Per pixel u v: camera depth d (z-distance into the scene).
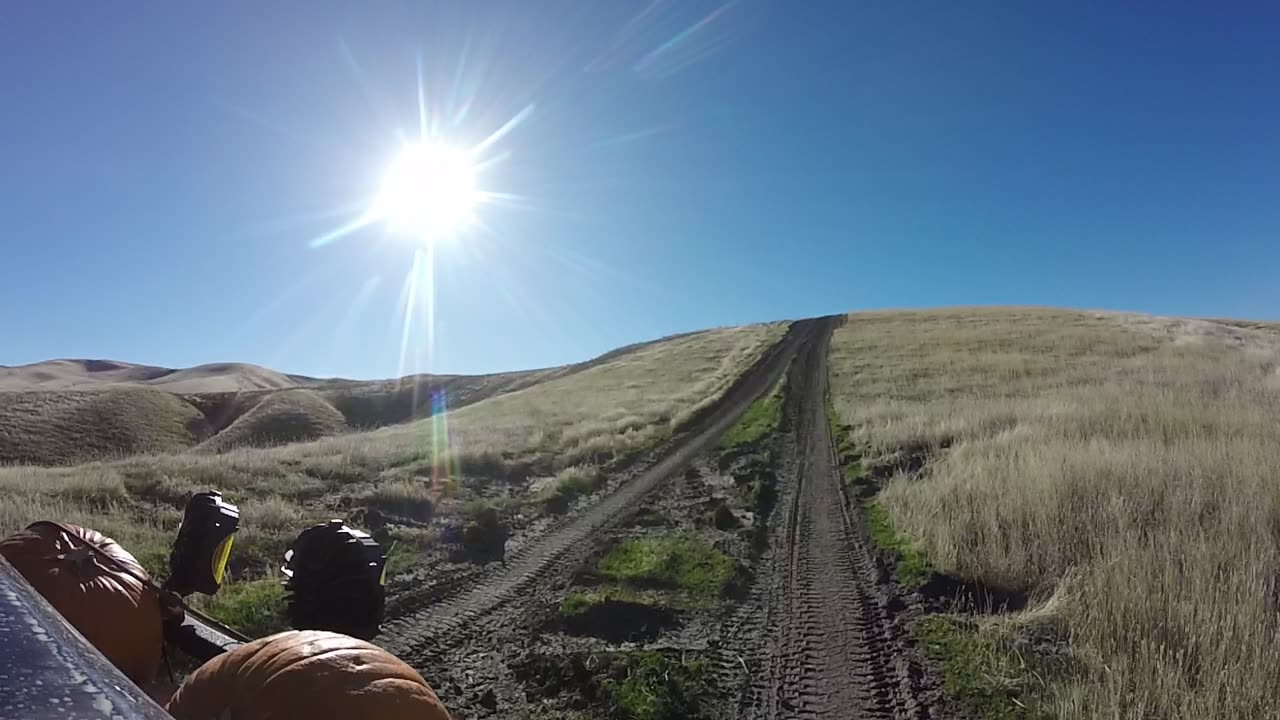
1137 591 6.97
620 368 50.47
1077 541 8.88
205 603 7.30
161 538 9.34
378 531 11.20
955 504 10.96
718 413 26.08
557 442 21.50
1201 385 24.50
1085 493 10.33
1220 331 45.12
